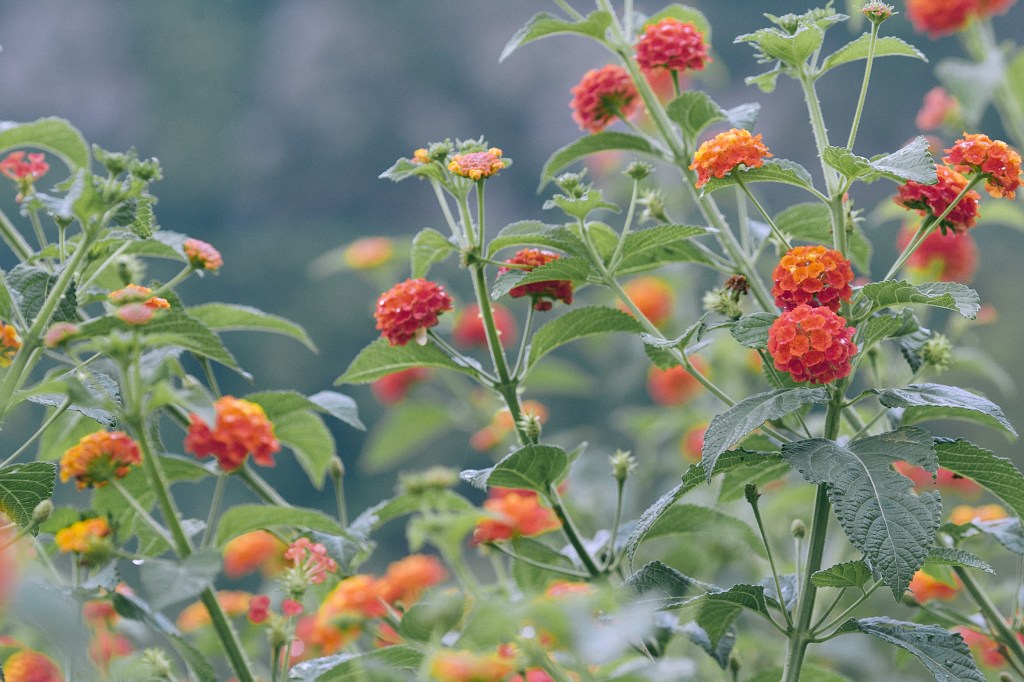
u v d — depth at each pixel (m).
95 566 2.80
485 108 19.97
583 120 4.35
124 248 3.53
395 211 19.84
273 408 3.84
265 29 20.64
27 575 2.60
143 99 19.97
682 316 7.45
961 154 3.22
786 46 3.51
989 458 3.09
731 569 5.73
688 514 3.78
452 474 3.09
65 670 2.81
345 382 3.91
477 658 2.30
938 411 3.49
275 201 19.77
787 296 3.13
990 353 10.96
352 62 20.11
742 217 4.07
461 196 3.67
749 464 3.15
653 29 4.05
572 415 11.59
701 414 6.76
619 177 7.84
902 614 5.23
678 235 3.67
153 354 3.41
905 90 15.26
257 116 20.12
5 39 19.92
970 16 6.26
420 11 20.20
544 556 3.85
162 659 3.07
